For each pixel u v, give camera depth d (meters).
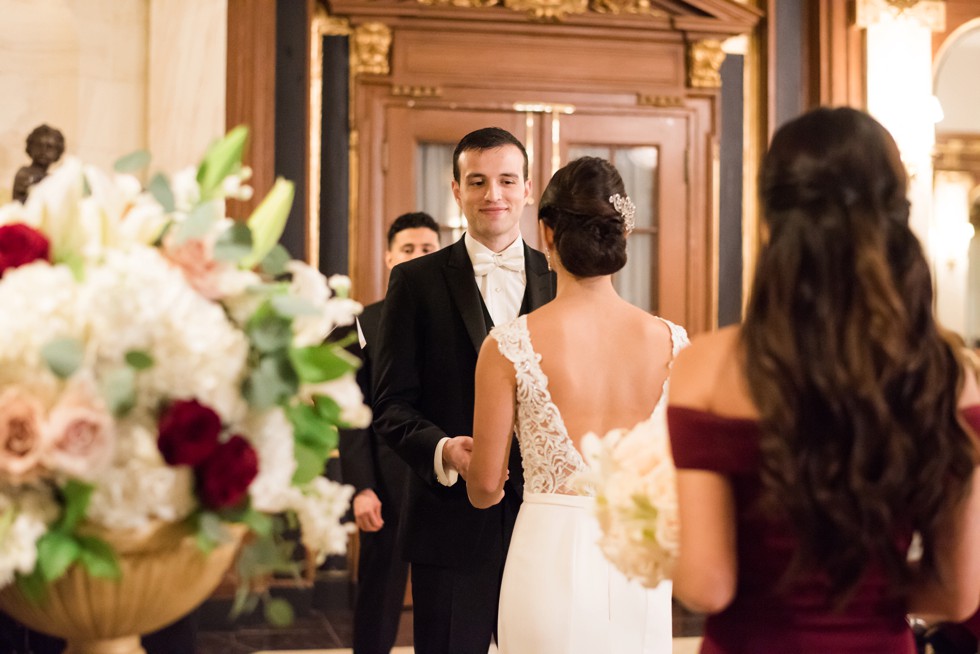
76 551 1.50
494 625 2.92
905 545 1.49
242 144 1.75
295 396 1.68
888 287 1.41
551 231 2.43
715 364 1.53
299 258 6.85
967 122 8.28
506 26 7.04
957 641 2.48
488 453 2.40
